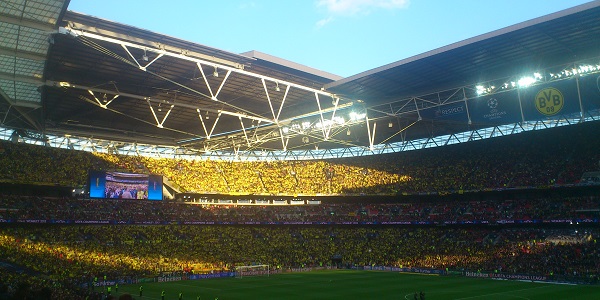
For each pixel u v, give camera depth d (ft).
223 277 248.93
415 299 152.87
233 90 228.22
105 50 168.66
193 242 287.69
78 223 259.39
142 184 291.17
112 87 213.87
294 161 362.33
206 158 356.38
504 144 302.66
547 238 256.11
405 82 221.66
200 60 180.04
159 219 290.97
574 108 205.87
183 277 237.45
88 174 273.95
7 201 246.27
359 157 352.49
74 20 151.84
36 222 243.81
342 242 309.42
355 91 231.50
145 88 219.41
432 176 307.78
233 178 341.00
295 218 321.32
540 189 263.29
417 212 305.73
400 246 292.61
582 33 176.14
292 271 276.21
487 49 188.24
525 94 215.51
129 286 209.77
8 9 139.54
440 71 209.46
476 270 244.83
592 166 254.27
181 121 285.43
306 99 245.65
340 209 330.75
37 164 270.67
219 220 307.99
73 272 207.51
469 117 231.50
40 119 258.57
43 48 164.66
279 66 196.75
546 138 288.30
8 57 169.89
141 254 258.16
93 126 281.13
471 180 289.53
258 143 334.44
